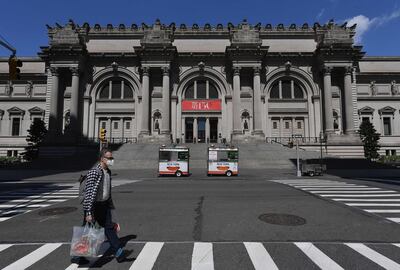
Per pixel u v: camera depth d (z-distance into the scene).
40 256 6.00
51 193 14.98
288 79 50.12
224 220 8.95
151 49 46.31
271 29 51.25
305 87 49.47
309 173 25.66
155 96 48.41
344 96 46.81
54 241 7.04
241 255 6.01
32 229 8.12
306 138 47.84
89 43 51.00
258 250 6.31
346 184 18.41
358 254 6.08
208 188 16.72
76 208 10.97
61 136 43.97
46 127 47.16
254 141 45.06
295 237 7.27
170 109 48.59
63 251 6.31
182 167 25.88
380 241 6.95
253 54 46.88
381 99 52.69
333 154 43.19
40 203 12.06
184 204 11.55
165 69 46.75
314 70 49.38
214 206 11.13
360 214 9.74
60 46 45.62
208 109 49.12
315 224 8.49
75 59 46.09
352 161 33.53
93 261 5.69
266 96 49.31
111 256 5.96
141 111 48.56
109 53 48.78
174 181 21.42
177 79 49.47
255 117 46.53
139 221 8.85
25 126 53.00
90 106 48.88
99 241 5.25
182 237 7.27
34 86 53.91
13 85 53.84
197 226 8.28
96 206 5.50
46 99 48.81
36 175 26.28
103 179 5.58
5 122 53.06
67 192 15.37
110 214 5.71
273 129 49.00
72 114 45.19
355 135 44.47
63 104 48.09
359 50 47.91
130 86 49.88
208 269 5.30
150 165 34.00
